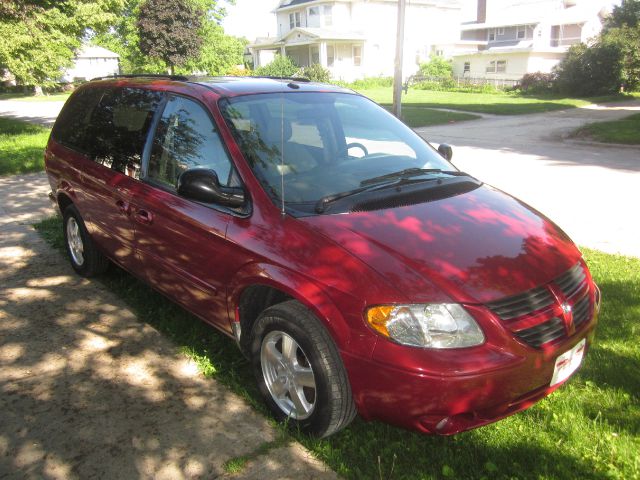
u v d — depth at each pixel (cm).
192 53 4184
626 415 316
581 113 2558
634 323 422
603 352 381
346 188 345
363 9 5038
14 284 525
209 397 349
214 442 307
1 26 1573
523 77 4253
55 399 348
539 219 353
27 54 1675
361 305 266
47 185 984
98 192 459
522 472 275
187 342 409
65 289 512
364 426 316
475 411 264
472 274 276
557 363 280
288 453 297
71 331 434
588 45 3947
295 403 306
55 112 2784
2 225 723
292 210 316
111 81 505
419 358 254
